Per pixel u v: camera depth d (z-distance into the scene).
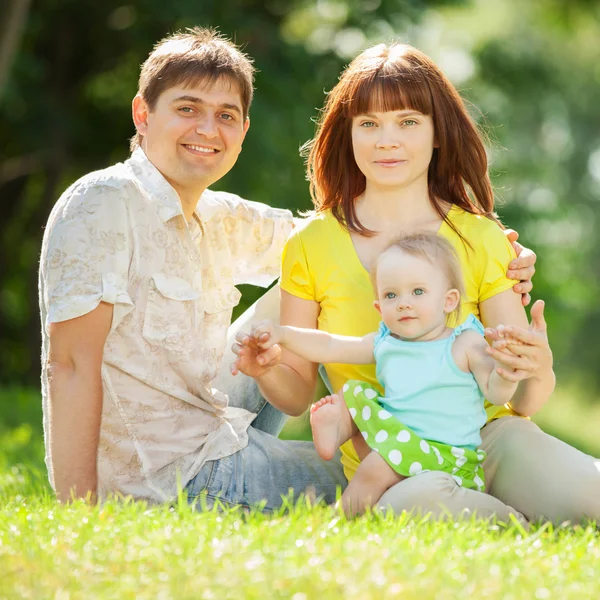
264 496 6.28
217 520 4.98
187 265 6.21
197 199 6.44
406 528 5.05
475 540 4.84
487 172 6.69
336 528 4.88
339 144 6.65
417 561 4.43
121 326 5.96
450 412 5.85
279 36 20.41
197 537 4.64
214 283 6.58
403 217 6.50
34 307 23.80
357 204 6.64
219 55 6.27
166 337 6.09
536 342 5.66
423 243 6.03
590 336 42.47
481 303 6.40
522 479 5.91
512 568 4.46
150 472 6.11
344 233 6.55
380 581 4.14
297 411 6.54
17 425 12.96
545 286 27.34
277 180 20.95
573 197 42.44
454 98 6.50
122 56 21.66
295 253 6.62
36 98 20.72
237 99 6.30
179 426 6.19
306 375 6.51
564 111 39.84
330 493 6.46
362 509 5.75
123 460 6.10
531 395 6.12
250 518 5.21
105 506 5.30
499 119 27.06
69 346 5.83
